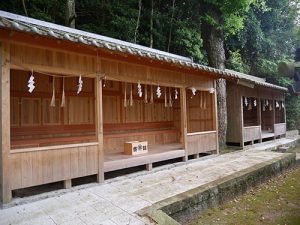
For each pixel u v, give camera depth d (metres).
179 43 13.98
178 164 7.46
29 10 11.20
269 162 7.58
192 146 8.05
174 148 7.99
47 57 4.86
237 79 9.55
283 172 8.12
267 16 20.28
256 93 12.49
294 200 5.89
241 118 11.03
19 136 5.92
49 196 4.79
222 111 10.66
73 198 4.71
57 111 6.64
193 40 14.06
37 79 6.32
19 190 5.14
